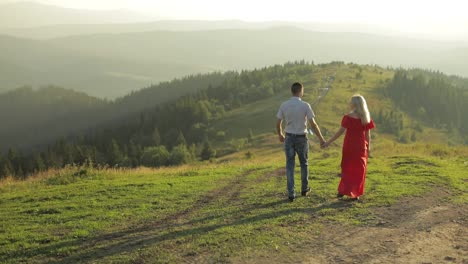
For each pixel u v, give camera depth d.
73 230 8.20
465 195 10.00
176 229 7.86
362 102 9.22
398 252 6.44
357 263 6.03
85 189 13.13
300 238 7.05
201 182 13.34
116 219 8.90
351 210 8.72
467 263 6.00
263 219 8.21
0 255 6.99
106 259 6.49
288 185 9.62
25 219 9.46
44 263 6.56
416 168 14.28
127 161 117.19
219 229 7.64
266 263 6.05
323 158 21.33
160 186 12.80
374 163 16.16
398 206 9.00
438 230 7.46
